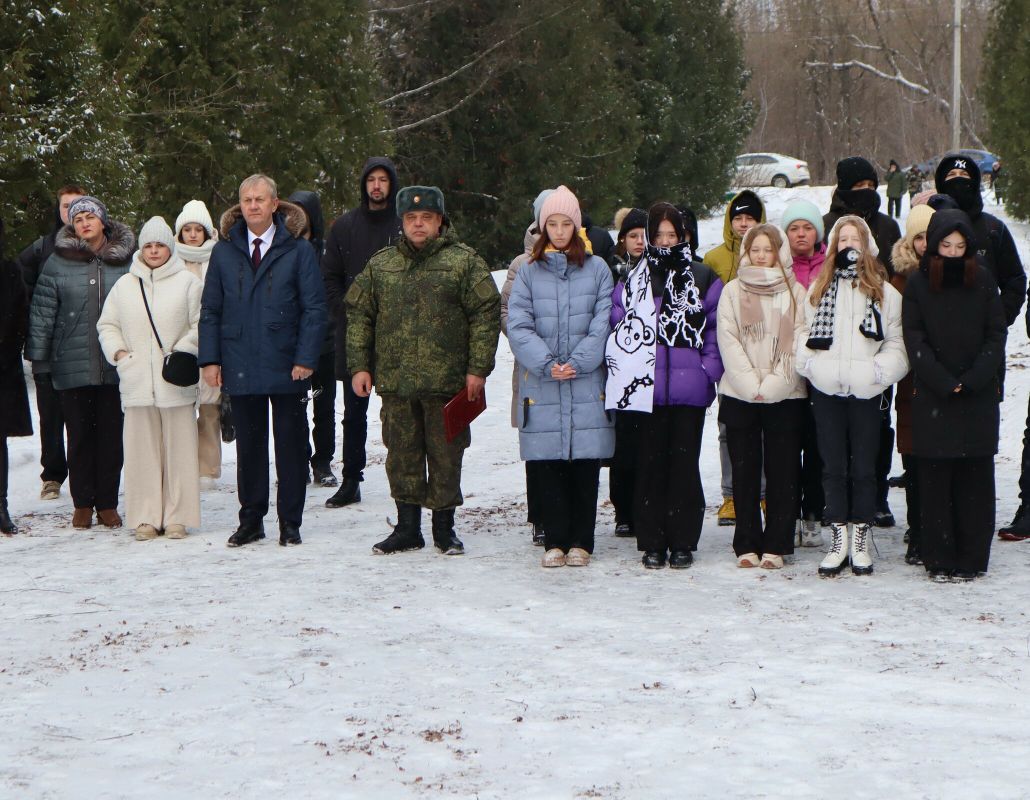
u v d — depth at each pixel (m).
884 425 7.80
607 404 6.78
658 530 6.91
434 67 31.19
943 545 6.49
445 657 5.23
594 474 7.01
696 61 40.50
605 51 33.41
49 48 16.73
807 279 6.90
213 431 9.90
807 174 50.75
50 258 8.18
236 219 8.08
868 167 7.79
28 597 6.41
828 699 4.62
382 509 8.85
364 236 8.81
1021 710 4.48
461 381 7.27
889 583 6.46
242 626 5.76
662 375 6.79
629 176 34.50
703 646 5.35
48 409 9.38
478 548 7.52
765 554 6.86
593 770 3.97
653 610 5.98
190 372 7.76
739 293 6.79
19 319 8.05
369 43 29.52
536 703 4.63
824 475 6.68
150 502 7.95
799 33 80.62
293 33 23.94
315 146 23.94
